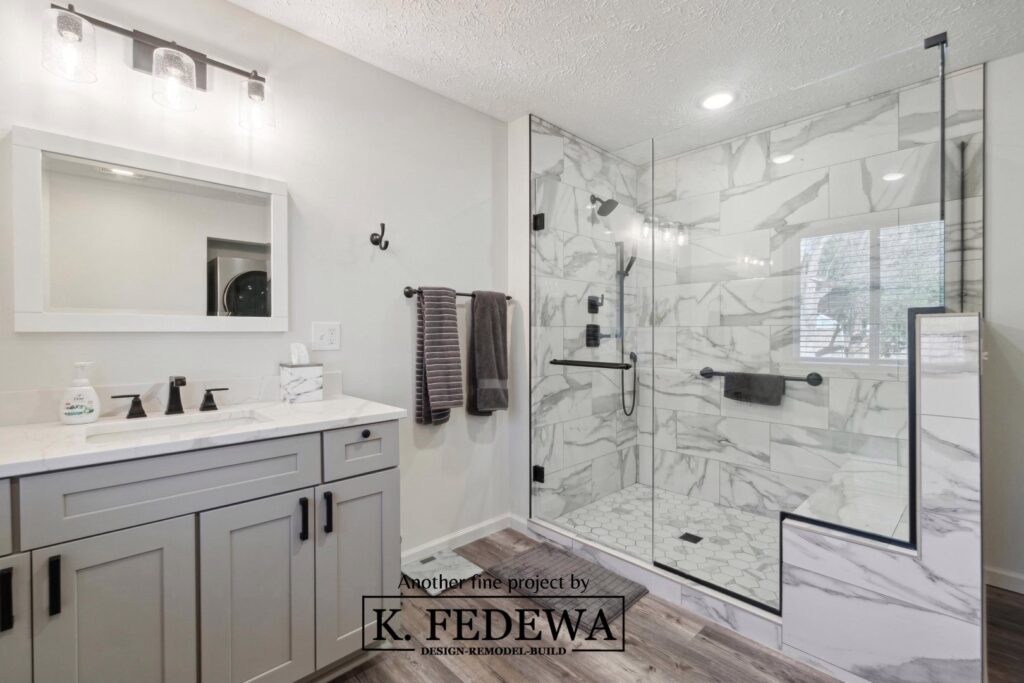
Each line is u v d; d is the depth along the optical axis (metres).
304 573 1.38
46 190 1.35
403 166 2.21
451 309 2.24
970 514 1.31
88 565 1.04
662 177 3.01
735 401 2.72
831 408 2.32
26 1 1.33
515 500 2.69
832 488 1.98
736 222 2.72
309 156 1.90
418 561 2.28
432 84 2.26
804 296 2.45
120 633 1.08
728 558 2.14
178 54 1.48
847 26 1.79
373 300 2.11
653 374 3.07
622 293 3.00
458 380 2.23
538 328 2.64
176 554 1.15
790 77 2.17
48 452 1.02
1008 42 1.87
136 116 1.49
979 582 1.29
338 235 1.99
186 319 1.59
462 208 2.46
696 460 2.89
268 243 1.77
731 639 1.71
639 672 1.54
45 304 1.34
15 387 1.31
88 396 1.35
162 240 1.55
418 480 2.29
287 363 1.83
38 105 1.34
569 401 2.77
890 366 2.11
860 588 1.47
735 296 2.72
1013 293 1.96
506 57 2.03
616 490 2.99
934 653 1.35
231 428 1.43
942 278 1.98
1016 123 1.95
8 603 0.95
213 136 1.65
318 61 1.92
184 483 1.16
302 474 1.37
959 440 1.33
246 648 1.27
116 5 1.46
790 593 1.61
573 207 2.78
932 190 2.01
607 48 1.95
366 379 2.09
